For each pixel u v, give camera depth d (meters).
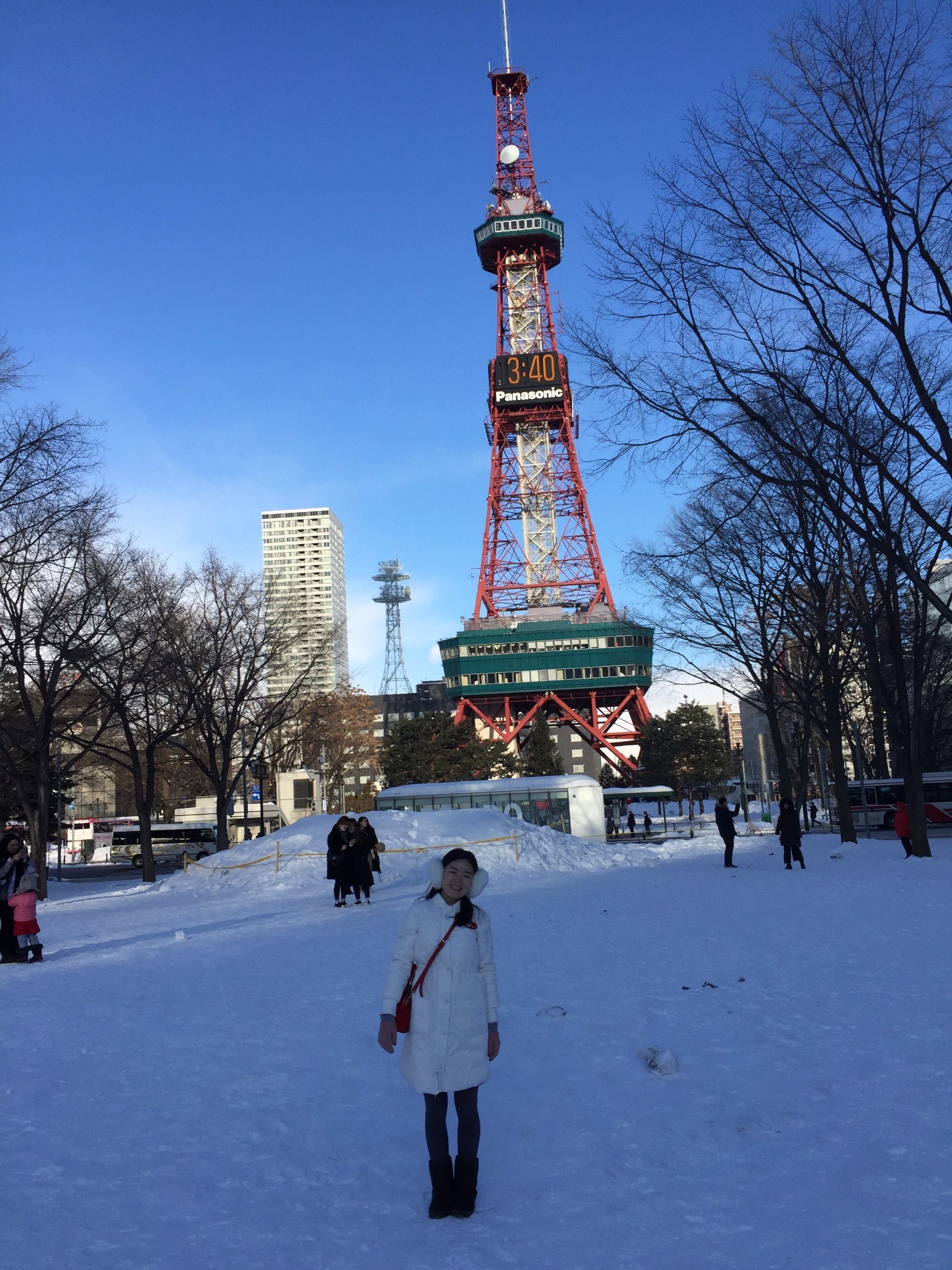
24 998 11.82
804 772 51.22
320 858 31.47
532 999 10.08
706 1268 4.12
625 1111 6.41
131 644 38.78
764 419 17.31
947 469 16.44
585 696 115.06
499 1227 4.73
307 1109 6.83
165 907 27.70
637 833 71.06
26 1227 4.85
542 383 116.75
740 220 16.84
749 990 9.97
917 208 16.41
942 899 17.16
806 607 34.44
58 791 55.88
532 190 126.06
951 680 47.50
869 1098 6.36
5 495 27.69
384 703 160.00
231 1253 4.52
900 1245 4.21
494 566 118.00
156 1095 7.25
